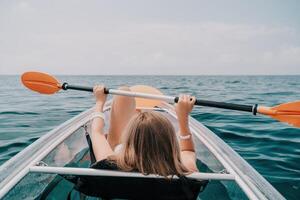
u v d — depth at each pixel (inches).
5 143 177.9
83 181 57.6
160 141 52.9
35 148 80.4
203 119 263.3
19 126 233.0
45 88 106.3
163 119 54.5
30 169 64.7
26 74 107.0
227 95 596.7
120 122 86.7
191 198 54.9
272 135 202.8
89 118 124.3
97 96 79.4
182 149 63.4
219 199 79.0
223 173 72.9
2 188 59.4
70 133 97.1
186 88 879.7
